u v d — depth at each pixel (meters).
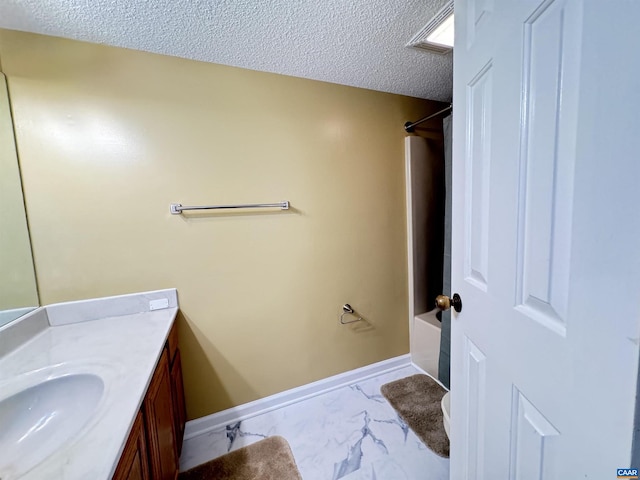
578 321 0.40
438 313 2.09
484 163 0.68
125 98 1.31
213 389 1.58
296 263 1.72
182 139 1.41
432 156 2.07
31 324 1.13
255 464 1.34
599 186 0.37
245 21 1.15
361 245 1.90
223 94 1.47
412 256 2.05
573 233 0.41
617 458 0.35
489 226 0.66
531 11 0.49
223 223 1.53
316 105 1.68
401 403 1.74
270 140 1.59
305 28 1.20
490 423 0.68
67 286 1.27
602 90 0.36
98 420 0.66
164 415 1.06
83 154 1.26
